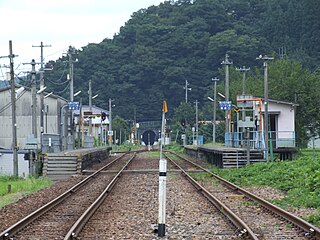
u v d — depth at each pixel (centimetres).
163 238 1555
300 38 14612
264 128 5162
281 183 3108
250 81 8756
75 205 2417
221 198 2622
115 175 4275
